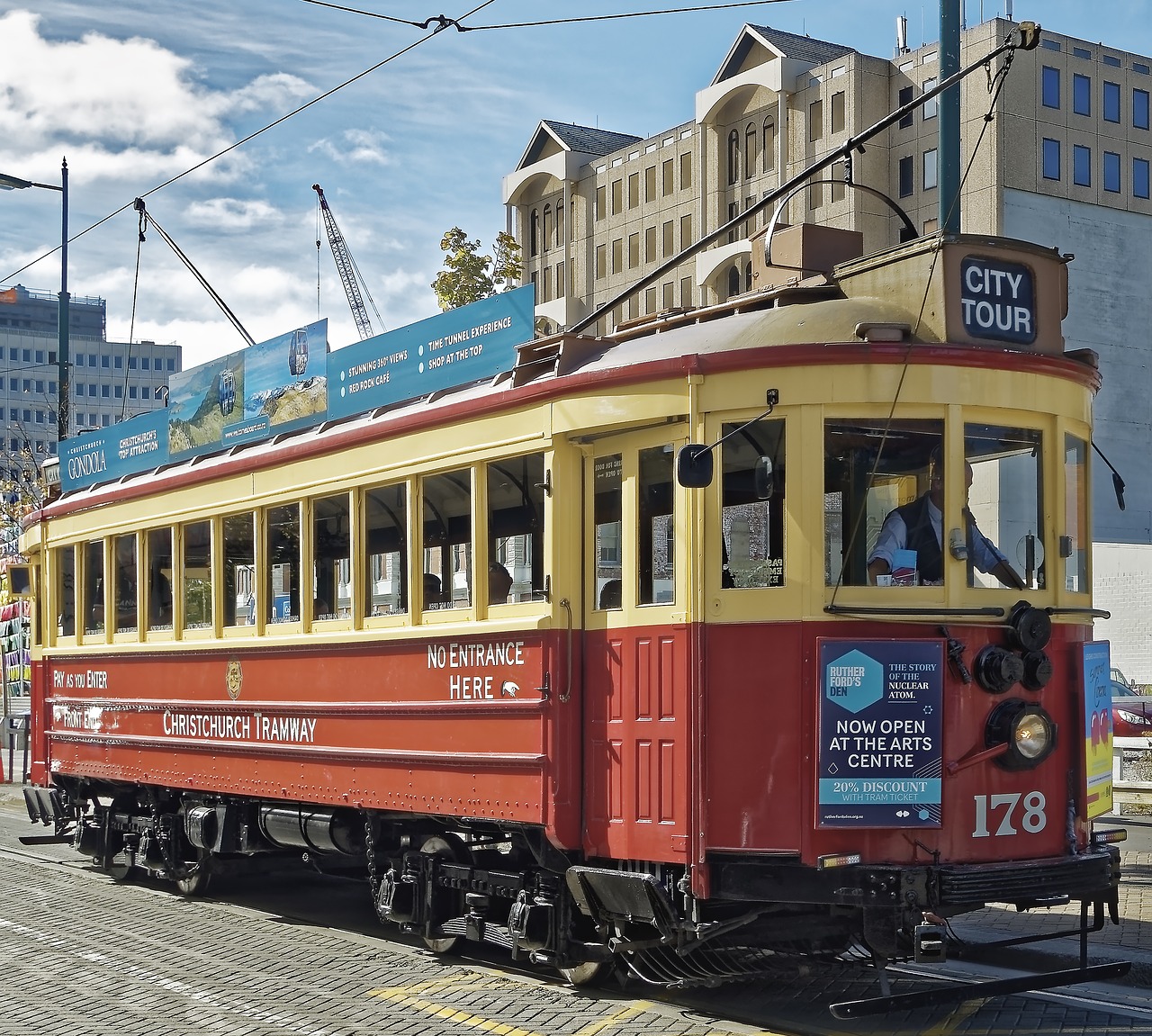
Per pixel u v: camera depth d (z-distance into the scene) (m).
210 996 8.80
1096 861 7.80
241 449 12.19
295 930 11.23
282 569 11.27
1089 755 8.04
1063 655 7.94
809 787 7.46
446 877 9.68
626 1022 8.05
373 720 10.05
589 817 8.43
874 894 7.30
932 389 7.65
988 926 10.27
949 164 11.36
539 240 67.00
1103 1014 8.16
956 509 7.64
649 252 61.56
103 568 14.13
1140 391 54.72
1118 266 54.12
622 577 8.32
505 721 8.84
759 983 9.05
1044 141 52.56
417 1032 7.89
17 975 9.49
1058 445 7.97
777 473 7.69
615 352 8.70
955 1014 8.22
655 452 8.16
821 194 54.69
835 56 57.59
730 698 7.71
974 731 7.59
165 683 12.84
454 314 9.95
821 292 8.39
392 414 10.23
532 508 8.80
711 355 7.86
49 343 131.62
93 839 14.56
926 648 7.49
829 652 7.44
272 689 11.22
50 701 15.26
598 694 8.43
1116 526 53.72
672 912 7.77
